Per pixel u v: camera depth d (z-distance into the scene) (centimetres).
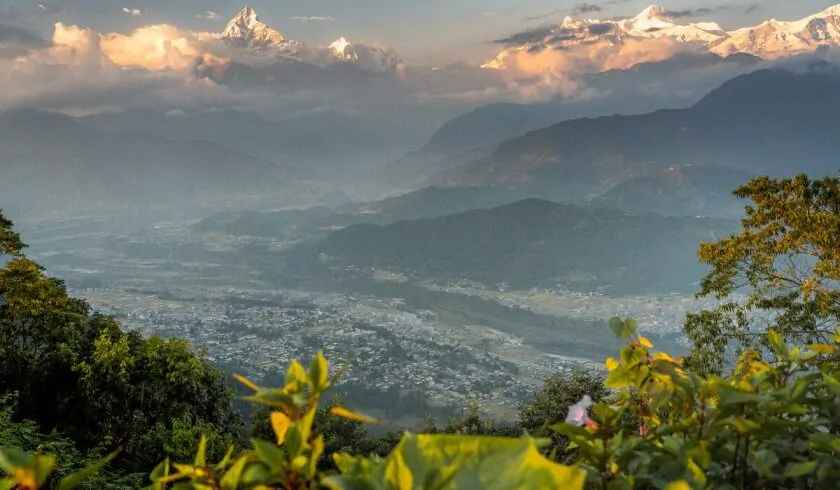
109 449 2159
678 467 108
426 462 68
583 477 61
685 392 126
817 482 115
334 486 69
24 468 69
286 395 82
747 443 114
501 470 64
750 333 1728
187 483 88
